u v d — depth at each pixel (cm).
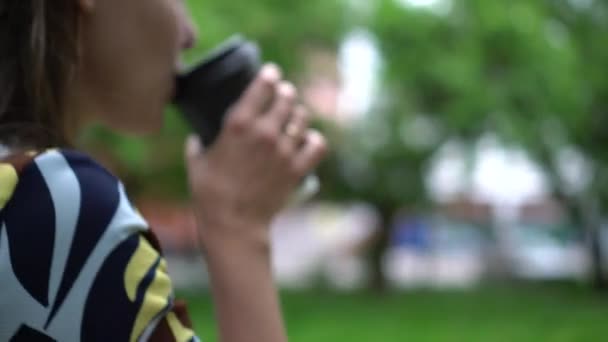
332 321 597
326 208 1056
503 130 655
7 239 67
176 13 87
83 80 85
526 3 652
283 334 86
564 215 1020
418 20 675
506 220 1387
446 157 817
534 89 648
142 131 89
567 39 708
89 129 105
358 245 1261
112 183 71
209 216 87
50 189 68
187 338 70
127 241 68
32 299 67
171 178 783
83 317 67
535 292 861
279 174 88
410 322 582
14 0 78
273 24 662
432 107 768
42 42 77
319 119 763
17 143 76
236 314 84
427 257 1600
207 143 91
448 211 1235
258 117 88
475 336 502
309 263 1588
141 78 85
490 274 1362
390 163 870
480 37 657
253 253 86
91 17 82
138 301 67
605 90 783
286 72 696
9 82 79
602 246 980
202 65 90
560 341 477
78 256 67
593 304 692
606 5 739
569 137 761
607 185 911
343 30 714
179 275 1098
